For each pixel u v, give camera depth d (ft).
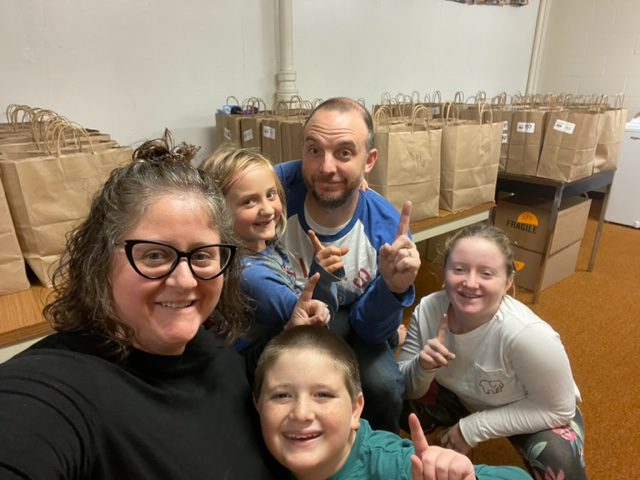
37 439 1.65
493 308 4.27
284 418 2.79
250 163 4.00
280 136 7.02
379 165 6.49
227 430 2.47
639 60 13.61
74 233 2.19
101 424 1.91
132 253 1.98
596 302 9.01
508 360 4.23
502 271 4.24
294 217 4.81
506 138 8.90
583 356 7.28
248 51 9.03
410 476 2.92
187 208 2.04
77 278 2.14
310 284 3.56
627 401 6.29
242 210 3.96
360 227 4.81
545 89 15.81
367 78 11.01
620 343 7.64
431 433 5.58
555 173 8.36
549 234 8.67
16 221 4.52
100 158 4.64
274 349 3.12
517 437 4.44
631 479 5.07
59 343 2.09
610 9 13.83
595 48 14.38
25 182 4.33
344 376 3.04
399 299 4.19
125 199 2.03
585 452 5.43
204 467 2.21
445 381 4.78
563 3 14.70
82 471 1.84
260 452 2.68
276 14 9.12
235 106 8.56
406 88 11.93
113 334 2.12
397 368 4.78
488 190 7.91
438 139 6.86
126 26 7.59
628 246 11.99
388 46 11.15
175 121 8.54
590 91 14.79
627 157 13.12
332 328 4.64
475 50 13.21
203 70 8.60
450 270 4.38
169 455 2.09
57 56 7.13
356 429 3.21
